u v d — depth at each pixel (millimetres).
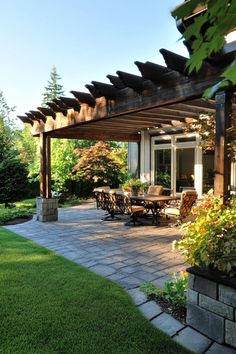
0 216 8312
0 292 3240
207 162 9375
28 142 24703
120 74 4250
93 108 5637
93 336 2404
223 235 2521
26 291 3273
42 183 8328
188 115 6977
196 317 2529
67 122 6590
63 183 14102
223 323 2326
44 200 8195
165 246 5402
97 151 14531
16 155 11859
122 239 5988
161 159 10703
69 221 8242
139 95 4531
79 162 14266
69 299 3080
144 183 10977
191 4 1155
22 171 11359
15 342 2320
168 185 10453
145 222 7914
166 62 3484
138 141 11438
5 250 5062
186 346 2305
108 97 5074
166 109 6211
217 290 2363
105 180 14680
